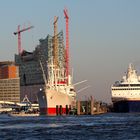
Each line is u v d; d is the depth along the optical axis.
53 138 199.62
